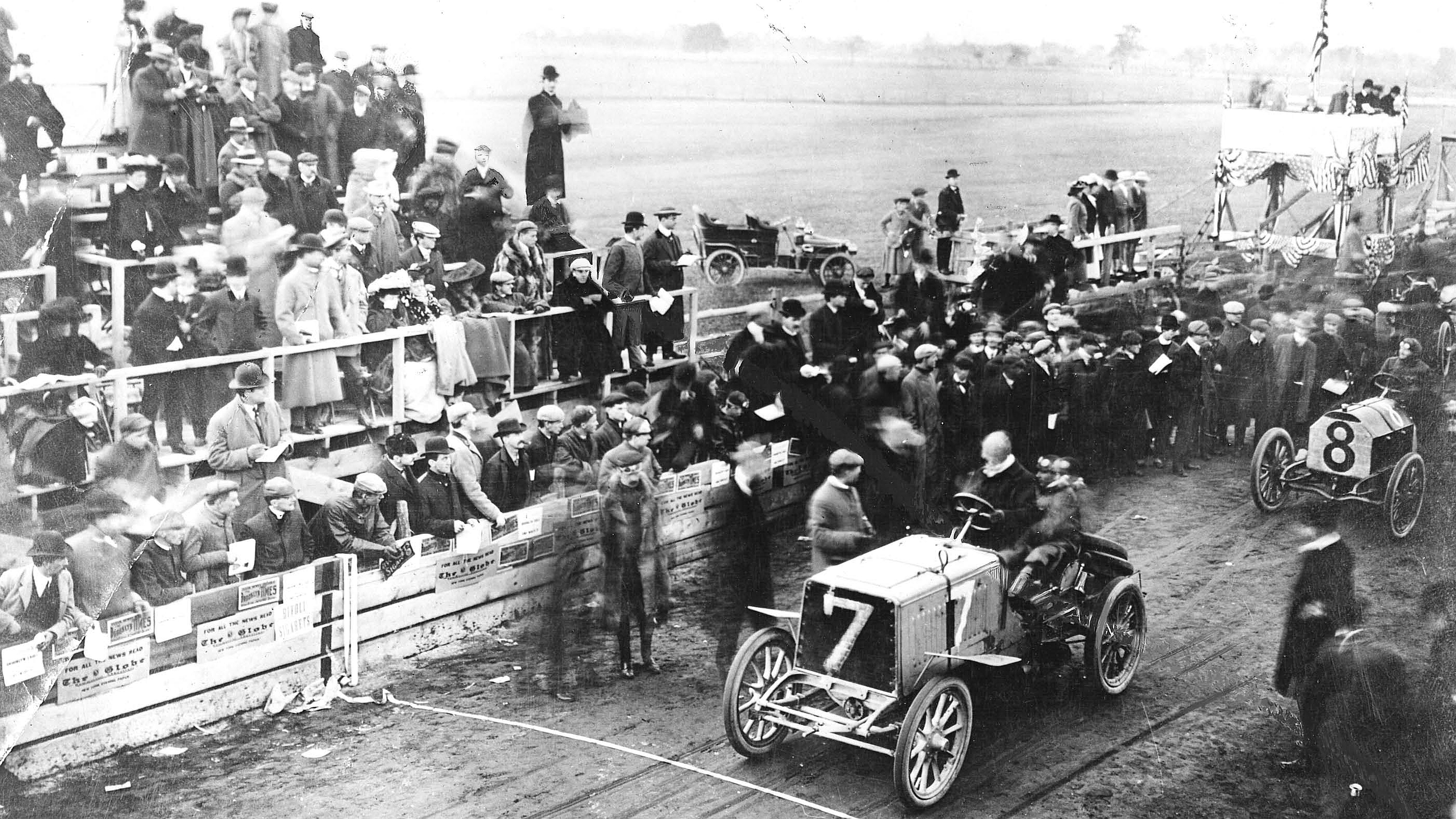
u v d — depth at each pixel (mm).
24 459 10430
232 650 11047
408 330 12977
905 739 9516
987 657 10031
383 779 10219
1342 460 14984
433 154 14648
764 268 17000
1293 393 16625
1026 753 11219
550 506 13273
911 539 11188
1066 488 11930
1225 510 15836
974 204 18141
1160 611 13844
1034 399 15398
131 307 11703
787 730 10789
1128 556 14727
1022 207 18422
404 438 12320
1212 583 14352
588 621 12930
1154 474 16750
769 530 14023
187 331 11570
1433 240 20094
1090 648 11648
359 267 13172
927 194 17734
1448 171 21109
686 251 16859
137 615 10438
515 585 13109
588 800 10062
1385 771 11797
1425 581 14156
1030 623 10938
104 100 12273
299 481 12094
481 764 10516
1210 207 19312
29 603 10023
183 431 11531
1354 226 19203
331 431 12492
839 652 9797
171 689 10719
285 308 12086
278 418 11719
